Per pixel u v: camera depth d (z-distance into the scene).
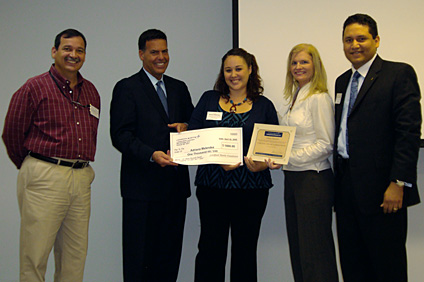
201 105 2.26
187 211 2.83
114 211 2.87
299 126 2.03
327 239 1.97
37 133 2.02
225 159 2.02
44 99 2.00
